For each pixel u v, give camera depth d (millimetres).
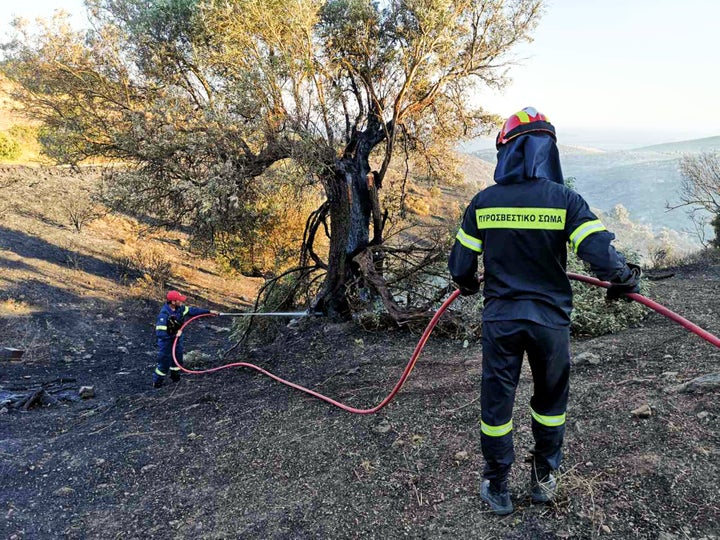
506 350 2717
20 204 21500
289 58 7852
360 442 4398
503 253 2711
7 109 9945
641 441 3412
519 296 2684
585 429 3707
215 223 8977
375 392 5754
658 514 2738
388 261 9766
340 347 8250
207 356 10930
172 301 8789
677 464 3086
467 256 2852
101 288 17234
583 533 2715
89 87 8719
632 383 4363
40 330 13188
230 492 4027
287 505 3631
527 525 2854
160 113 8117
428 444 4102
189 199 8219
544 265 2660
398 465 3865
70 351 12430
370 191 9281
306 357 8148
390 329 8711
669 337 5605
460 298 7848
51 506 4270
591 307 6605
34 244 18750
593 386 4449
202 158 8414
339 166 8875
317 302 9922
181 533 3562
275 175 8438
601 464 3264
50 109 9320
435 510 3199
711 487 2834
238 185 8320
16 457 5492
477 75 9891
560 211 2596
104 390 9250
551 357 2676
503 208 2693
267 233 14680
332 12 8844
